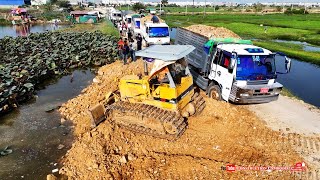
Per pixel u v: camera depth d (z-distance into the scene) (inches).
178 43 813.9
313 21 2554.1
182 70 502.0
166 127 463.2
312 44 1519.4
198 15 3243.1
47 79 857.5
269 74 549.0
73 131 533.6
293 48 1358.3
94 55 1075.9
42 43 1275.8
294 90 793.6
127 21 1620.3
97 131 476.4
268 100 550.3
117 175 384.5
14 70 835.4
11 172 416.5
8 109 625.3
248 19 2751.0
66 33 1567.4
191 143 460.1
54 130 538.3
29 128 546.3
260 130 512.7
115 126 492.7
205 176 381.1
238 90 530.3
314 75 944.9
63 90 760.3
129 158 422.9
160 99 467.2
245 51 542.3
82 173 396.8
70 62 983.0
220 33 1034.1
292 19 2755.9
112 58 1053.8
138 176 384.5
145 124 477.4
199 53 661.9
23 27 2383.1
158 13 3334.2
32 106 650.8
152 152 439.2
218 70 582.9
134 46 1094.4
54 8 3624.5
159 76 469.1
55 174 409.4
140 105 483.8
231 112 548.7
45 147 482.0
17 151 470.3
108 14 2785.4
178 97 463.5
